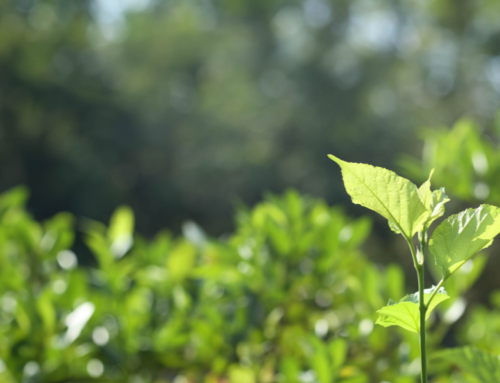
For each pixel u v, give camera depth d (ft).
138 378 5.94
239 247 6.23
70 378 5.62
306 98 74.43
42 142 63.05
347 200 61.67
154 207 72.54
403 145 64.34
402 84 73.56
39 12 69.77
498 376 3.22
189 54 85.30
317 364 4.42
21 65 62.69
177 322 5.91
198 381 6.17
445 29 63.36
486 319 5.93
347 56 77.66
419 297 2.14
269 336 6.05
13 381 5.35
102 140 68.69
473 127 6.07
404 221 2.11
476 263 5.20
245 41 87.40
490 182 5.76
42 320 5.42
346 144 67.62
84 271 6.51
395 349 5.43
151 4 94.68
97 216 63.05
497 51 56.24
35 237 7.09
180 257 6.36
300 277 6.07
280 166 70.74
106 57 79.71
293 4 83.66
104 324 5.95
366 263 6.95
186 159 75.82
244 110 79.30
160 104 78.23
